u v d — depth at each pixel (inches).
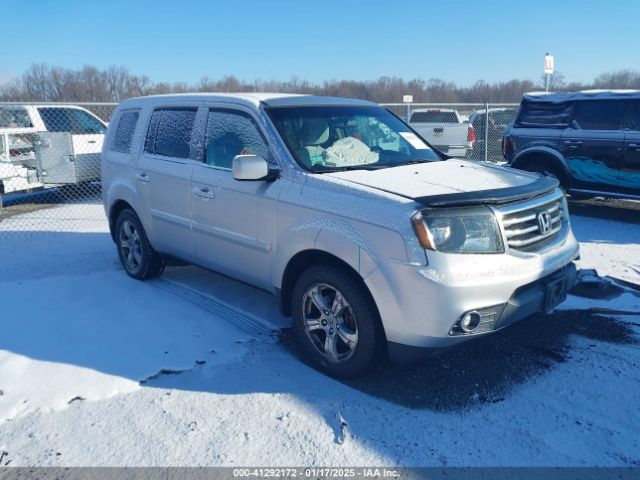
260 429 128.6
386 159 177.8
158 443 124.2
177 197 198.4
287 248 156.8
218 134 186.9
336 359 149.2
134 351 165.2
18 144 411.5
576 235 309.1
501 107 606.2
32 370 154.8
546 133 368.5
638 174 333.7
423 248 129.0
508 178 158.9
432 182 148.7
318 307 151.6
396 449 121.2
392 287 132.2
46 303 203.3
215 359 161.0
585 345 166.1
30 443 125.2
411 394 142.2
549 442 122.6
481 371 152.4
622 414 132.1
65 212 397.4
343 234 141.2
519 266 136.3
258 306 200.1
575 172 359.6
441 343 130.7
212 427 129.6
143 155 216.5
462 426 128.6
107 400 141.3
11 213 396.2
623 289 211.6
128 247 234.4
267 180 162.7
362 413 134.1
